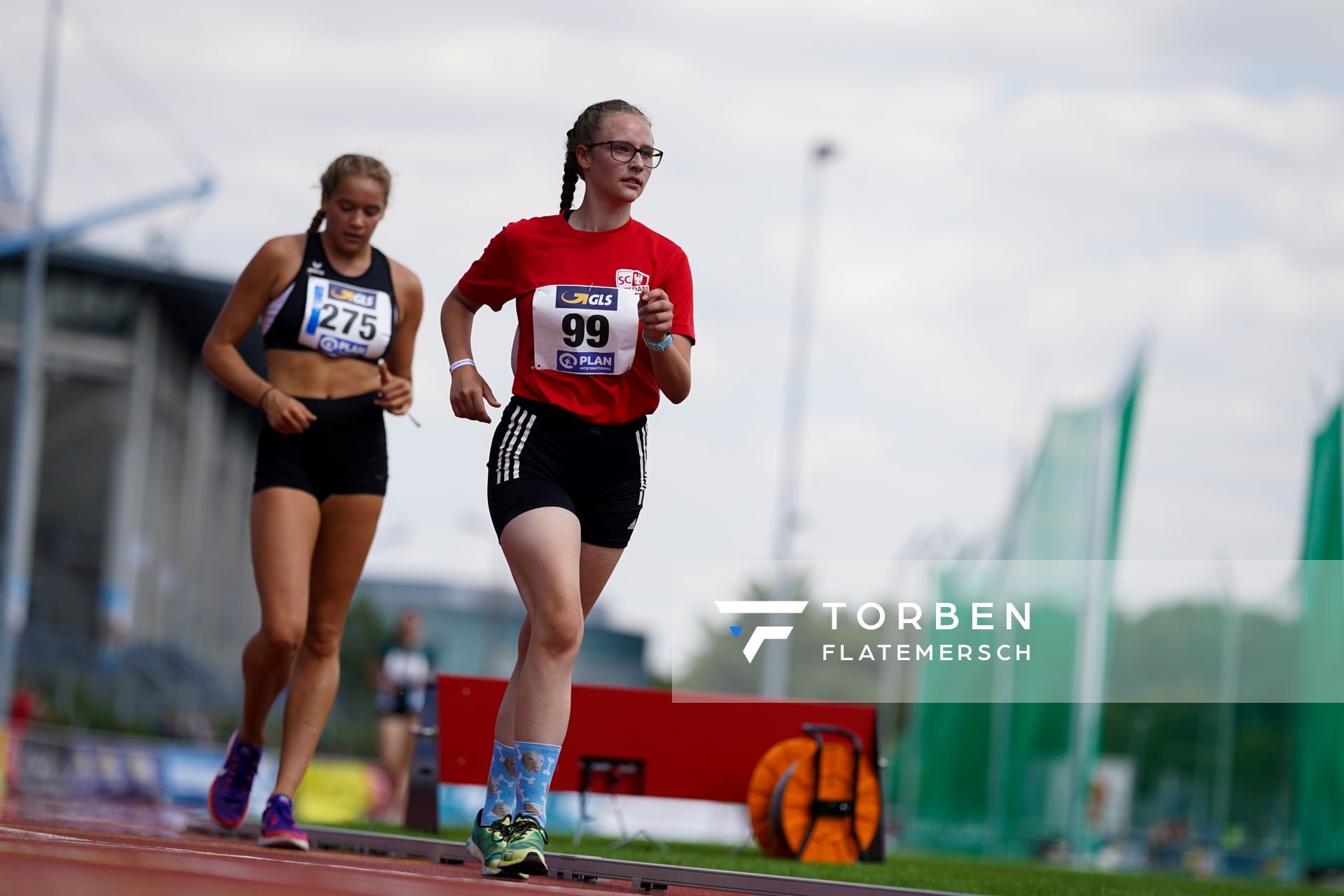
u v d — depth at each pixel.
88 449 163.00
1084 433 57.78
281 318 19.05
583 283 14.91
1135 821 105.25
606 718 25.42
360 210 19.16
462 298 15.68
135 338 154.50
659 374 14.78
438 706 23.72
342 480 19.11
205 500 192.88
